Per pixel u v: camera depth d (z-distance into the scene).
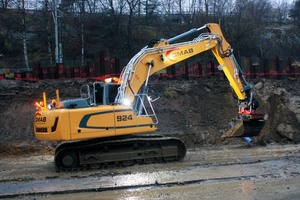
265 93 20.42
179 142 12.94
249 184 9.73
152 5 40.53
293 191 9.05
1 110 17.25
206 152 15.50
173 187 9.55
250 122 13.86
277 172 11.04
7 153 15.41
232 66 14.35
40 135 11.85
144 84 13.11
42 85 19.19
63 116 11.54
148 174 10.95
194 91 20.05
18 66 29.64
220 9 44.12
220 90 20.31
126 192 9.22
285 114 19.12
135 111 12.52
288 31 43.44
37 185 10.11
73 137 11.55
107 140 12.31
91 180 10.51
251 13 45.34
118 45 33.94
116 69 20.58
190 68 22.06
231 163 12.55
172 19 41.31
